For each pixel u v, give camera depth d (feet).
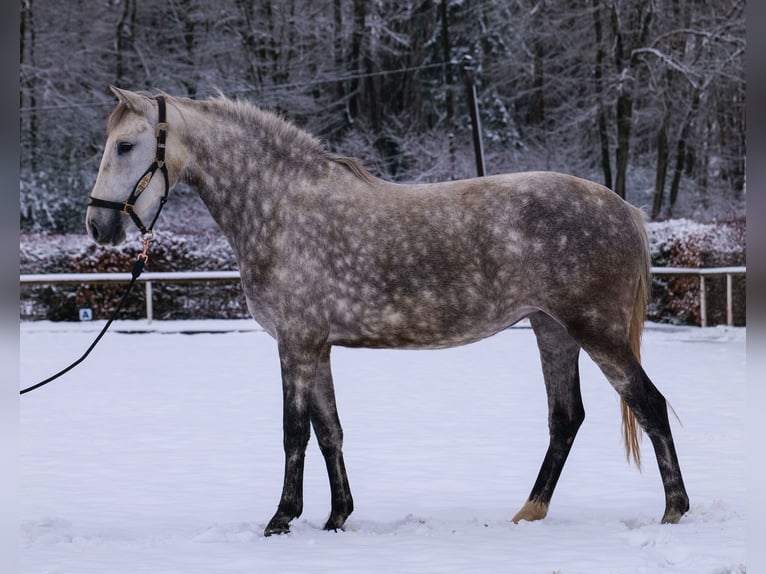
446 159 120.16
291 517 19.95
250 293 20.80
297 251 20.33
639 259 20.47
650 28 115.44
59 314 78.43
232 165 20.99
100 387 44.16
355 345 20.95
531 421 34.24
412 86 130.82
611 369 19.88
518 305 20.11
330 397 20.90
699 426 32.37
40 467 27.40
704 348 58.54
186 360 54.39
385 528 20.40
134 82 122.11
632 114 118.62
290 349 20.22
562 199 20.15
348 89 128.77
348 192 20.65
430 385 43.93
